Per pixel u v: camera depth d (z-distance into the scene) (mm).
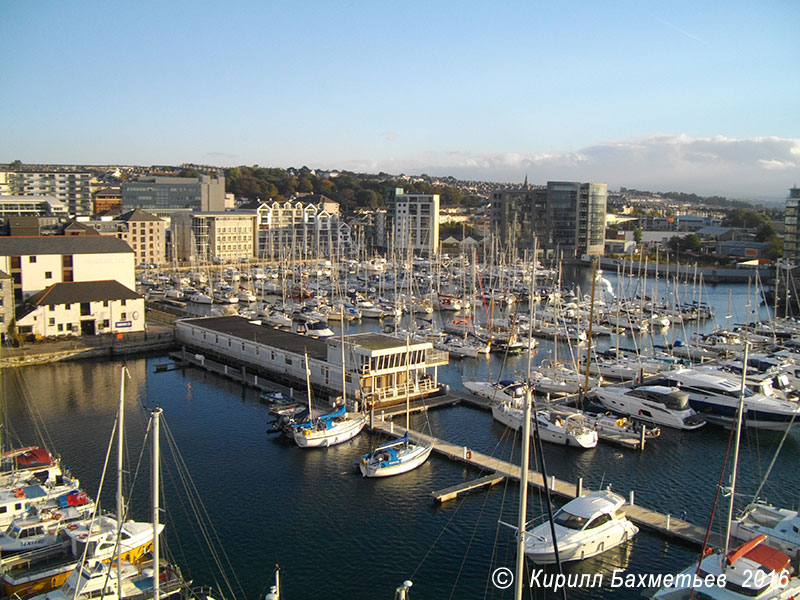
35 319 110062
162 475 59781
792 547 43500
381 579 44094
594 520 46781
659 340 128875
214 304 160625
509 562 46031
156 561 33719
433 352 85062
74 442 67562
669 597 38125
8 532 43938
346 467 62000
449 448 65562
